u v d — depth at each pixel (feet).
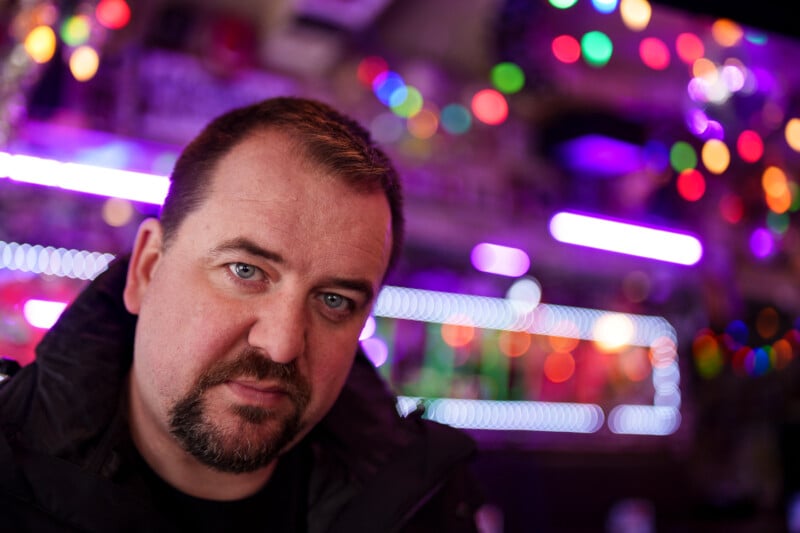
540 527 12.14
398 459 3.93
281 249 2.98
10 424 3.08
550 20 10.56
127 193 9.55
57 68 9.10
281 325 3.00
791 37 6.89
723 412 15.65
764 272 15.29
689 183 12.96
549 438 13.73
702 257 14.32
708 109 11.25
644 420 15.06
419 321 13.05
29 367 3.31
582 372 14.79
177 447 3.32
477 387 13.44
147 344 3.14
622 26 11.49
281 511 3.77
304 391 3.14
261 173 3.04
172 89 10.71
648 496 14.03
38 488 2.98
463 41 13.14
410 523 3.95
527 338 14.17
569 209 13.82
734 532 14.33
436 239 13.23
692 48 11.08
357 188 3.13
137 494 3.22
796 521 14.32
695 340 15.61
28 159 8.87
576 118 13.78
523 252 13.93
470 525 4.28
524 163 14.38
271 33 11.91
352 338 3.28
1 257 9.04
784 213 13.48
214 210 3.05
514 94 12.67
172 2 11.05
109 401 3.31
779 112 11.69
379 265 3.27
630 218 14.23
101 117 9.83
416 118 13.25
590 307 15.19
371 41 13.03
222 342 3.00
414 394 12.78
